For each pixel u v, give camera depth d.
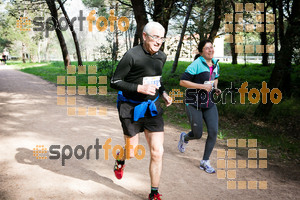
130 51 2.65
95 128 5.50
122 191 2.99
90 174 3.37
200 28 13.34
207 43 3.67
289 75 11.16
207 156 3.77
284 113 9.02
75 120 6.06
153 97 2.79
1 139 4.48
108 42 13.01
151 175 2.74
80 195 2.84
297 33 7.88
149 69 2.71
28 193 2.80
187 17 12.73
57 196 2.78
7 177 3.13
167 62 26.91
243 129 7.10
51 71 20.77
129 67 2.66
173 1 11.32
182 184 3.31
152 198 2.74
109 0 19.41
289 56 8.08
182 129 6.22
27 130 5.08
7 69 26.25
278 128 7.70
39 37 21.89
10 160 3.63
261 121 8.21
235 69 21.28
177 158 4.23
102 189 3.00
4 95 9.20
